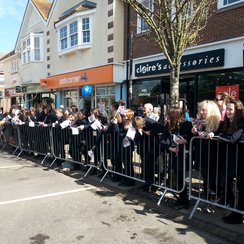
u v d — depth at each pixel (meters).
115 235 4.10
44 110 9.62
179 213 4.74
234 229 4.12
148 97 12.42
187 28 6.15
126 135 5.90
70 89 17.86
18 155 10.16
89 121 7.36
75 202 5.41
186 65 10.30
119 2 13.81
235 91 9.05
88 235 4.10
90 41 15.35
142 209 5.07
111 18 13.81
